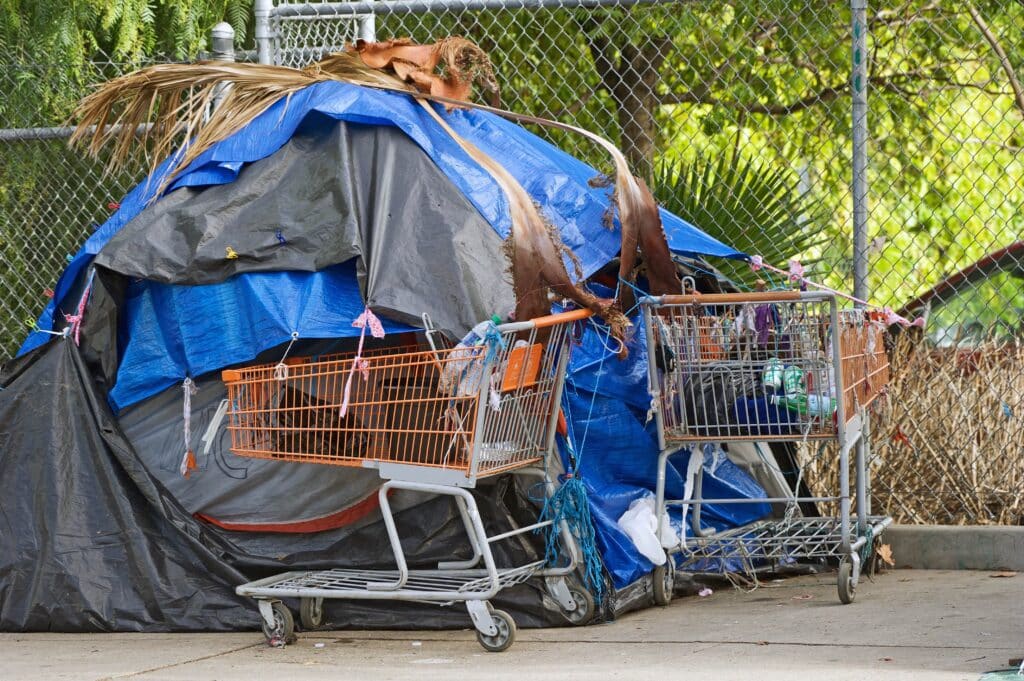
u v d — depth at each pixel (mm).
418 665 9539
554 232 10484
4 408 11578
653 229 11078
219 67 12391
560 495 10703
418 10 13992
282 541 11422
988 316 16375
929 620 10289
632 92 17031
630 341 11430
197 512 11539
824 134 20094
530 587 10859
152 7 17234
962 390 13945
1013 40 19047
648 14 16766
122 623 11195
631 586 11211
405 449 10031
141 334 11500
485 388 9570
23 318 15328
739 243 14555
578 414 11297
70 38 15445
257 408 10688
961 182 27094
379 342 10945
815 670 8633
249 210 11125
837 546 11656
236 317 10977
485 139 12078
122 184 15328
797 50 19281
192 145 12062
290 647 10445
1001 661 8602
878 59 20391
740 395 11133
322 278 10742
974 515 13734
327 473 11312
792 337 11000
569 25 18875
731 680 8438
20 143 15289
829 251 16984
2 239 15336
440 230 10656
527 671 9125
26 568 11367
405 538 11180
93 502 11422
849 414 11359
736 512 12797
